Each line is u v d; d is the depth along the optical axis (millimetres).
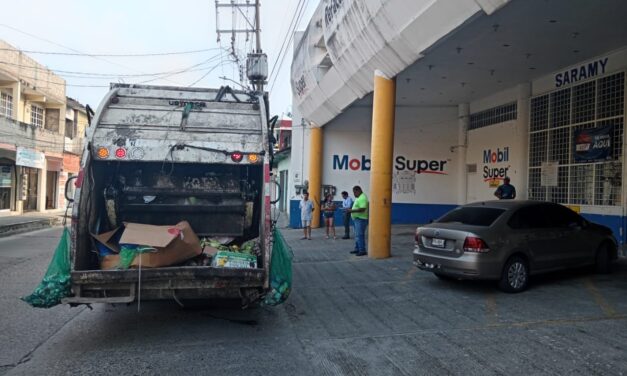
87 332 6281
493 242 7844
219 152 6305
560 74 13594
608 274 9484
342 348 5586
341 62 13555
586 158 12531
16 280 9688
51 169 32781
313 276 10062
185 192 6750
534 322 6383
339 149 20703
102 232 6555
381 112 11906
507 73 14023
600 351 5238
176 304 7684
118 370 4949
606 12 9266
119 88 7184
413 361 5129
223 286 5762
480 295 7984
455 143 20062
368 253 12547
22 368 5016
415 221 20250
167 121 6539
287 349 5578
